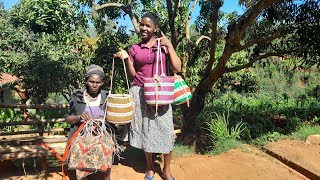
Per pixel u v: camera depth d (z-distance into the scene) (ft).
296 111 30.19
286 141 19.58
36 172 14.80
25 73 28.73
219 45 32.24
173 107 35.19
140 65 12.28
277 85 57.57
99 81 11.11
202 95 19.06
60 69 29.35
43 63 28.45
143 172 14.57
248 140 20.54
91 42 31.58
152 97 11.57
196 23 26.58
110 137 10.94
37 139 15.88
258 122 26.53
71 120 11.09
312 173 14.57
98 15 24.76
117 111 11.19
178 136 20.51
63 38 18.44
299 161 16.07
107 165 10.57
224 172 14.66
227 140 18.88
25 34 28.55
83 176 10.43
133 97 12.59
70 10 16.75
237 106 33.83
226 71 18.65
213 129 19.92
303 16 18.11
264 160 16.29
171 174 13.99
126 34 29.96
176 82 12.72
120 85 28.22
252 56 22.26
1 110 28.22
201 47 25.57
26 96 31.35
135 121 12.67
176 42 19.99
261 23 20.16
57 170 14.78
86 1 20.06
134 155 16.53
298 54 20.13
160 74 12.17
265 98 45.19
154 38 12.32
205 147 18.66
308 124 24.98
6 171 14.99
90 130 10.66
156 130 12.37
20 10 20.27
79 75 30.76
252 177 14.23
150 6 23.95
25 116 26.27
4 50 28.76
